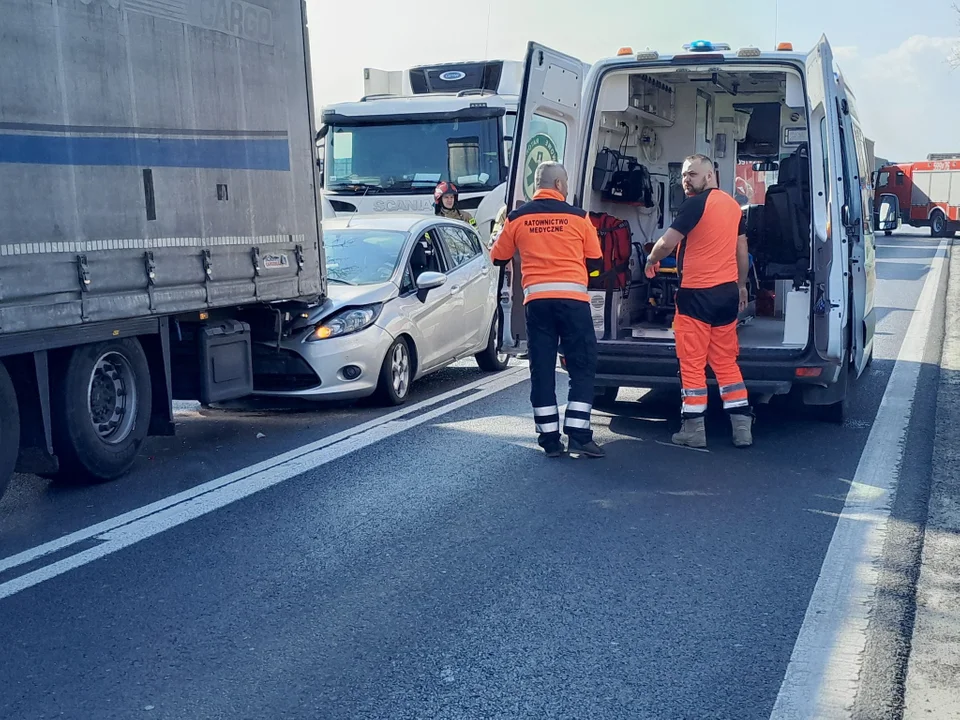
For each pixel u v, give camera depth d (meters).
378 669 4.14
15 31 5.90
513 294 8.46
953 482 6.86
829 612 4.70
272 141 8.38
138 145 6.86
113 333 6.91
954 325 15.30
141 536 5.84
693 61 8.30
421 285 9.80
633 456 7.58
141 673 4.13
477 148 14.77
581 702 3.86
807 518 6.08
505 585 5.04
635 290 10.19
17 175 5.91
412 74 16.41
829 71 7.57
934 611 4.71
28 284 6.01
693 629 4.52
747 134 11.78
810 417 8.86
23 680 4.07
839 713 3.77
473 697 3.90
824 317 7.72
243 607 4.79
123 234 6.73
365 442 8.07
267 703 3.87
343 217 11.05
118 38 6.69
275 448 7.95
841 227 7.67
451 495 6.57
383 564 5.34
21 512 6.39
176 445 8.12
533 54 7.98
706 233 7.54
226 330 8.22
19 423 6.35
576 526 5.93
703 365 7.78
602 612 4.70
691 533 5.81
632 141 10.50
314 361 8.89
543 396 7.54
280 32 8.48
